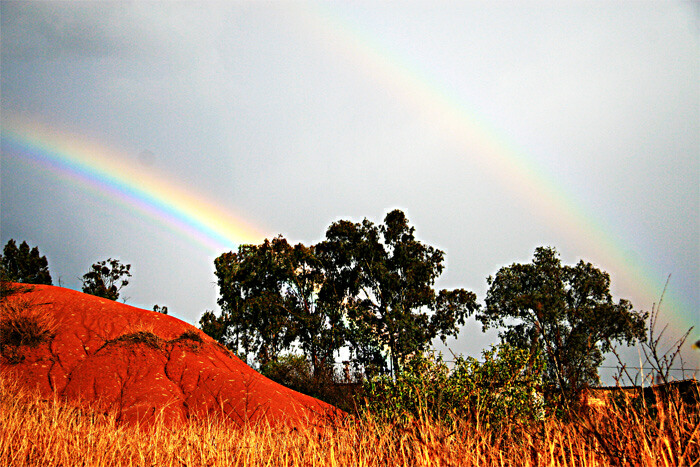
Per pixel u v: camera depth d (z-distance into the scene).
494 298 35.25
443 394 8.06
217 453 7.09
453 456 5.26
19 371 15.66
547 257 34.06
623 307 29.95
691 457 3.83
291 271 40.81
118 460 7.57
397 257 38.72
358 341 37.09
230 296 41.41
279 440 8.01
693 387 3.93
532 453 4.95
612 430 4.20
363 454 6.32
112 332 19.12
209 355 19.62
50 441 8.20
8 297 19.44
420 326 37.12
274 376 27.38
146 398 15.21
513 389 7.39
